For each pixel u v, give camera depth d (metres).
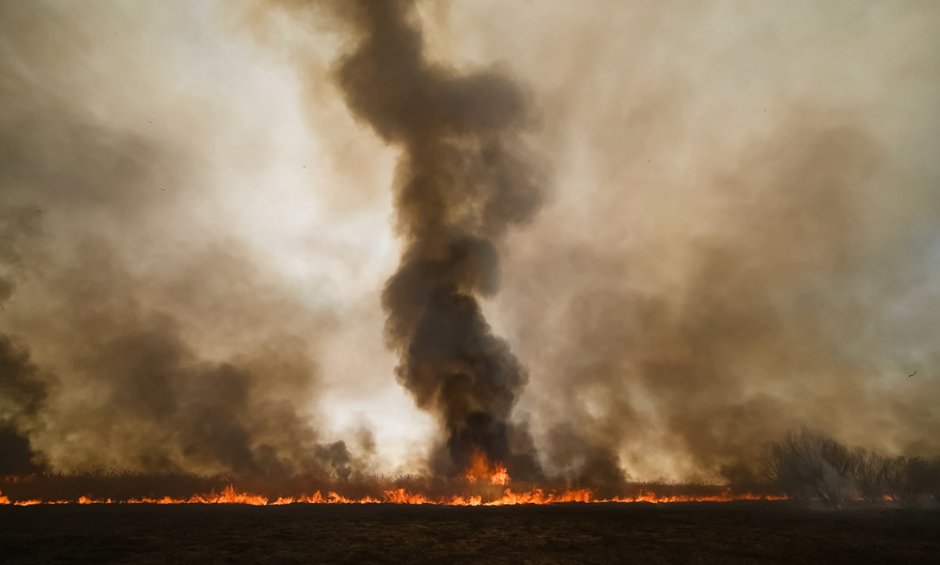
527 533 14.52
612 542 13.30
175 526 15.64
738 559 11.49
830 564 11.09
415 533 14.49
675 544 13.08
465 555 11.84
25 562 11.23
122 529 15.05
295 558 11.47
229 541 13.29
